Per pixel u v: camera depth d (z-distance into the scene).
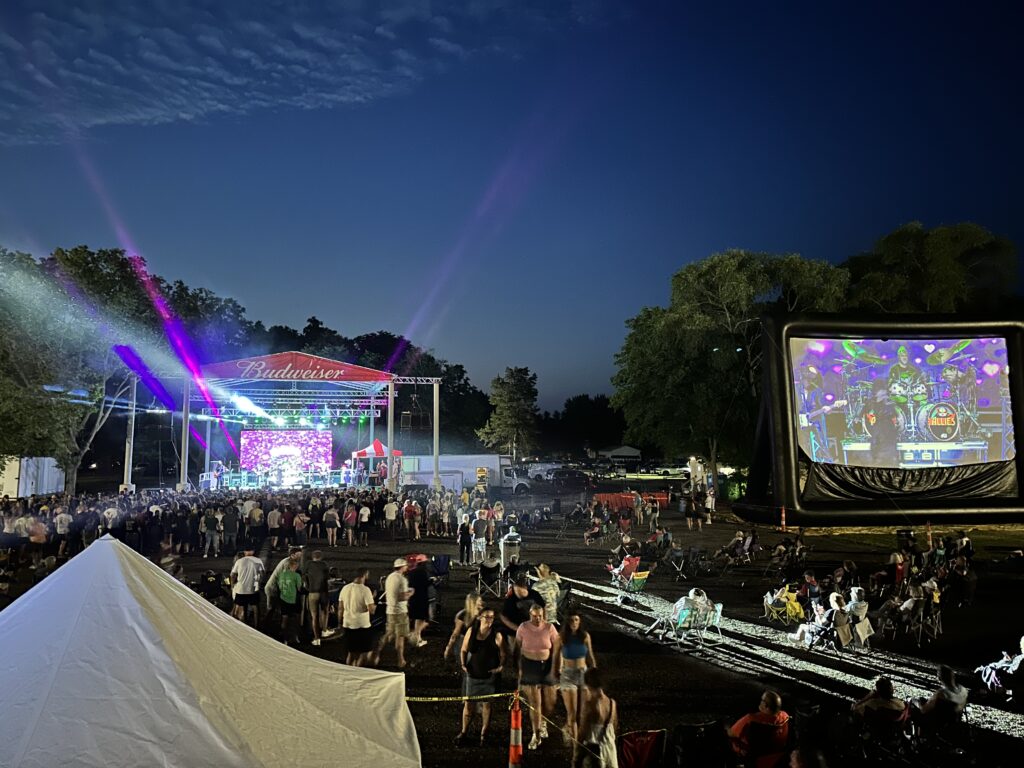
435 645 12.28
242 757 4.52
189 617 5.68
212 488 40.97
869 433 20.86
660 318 40.47
